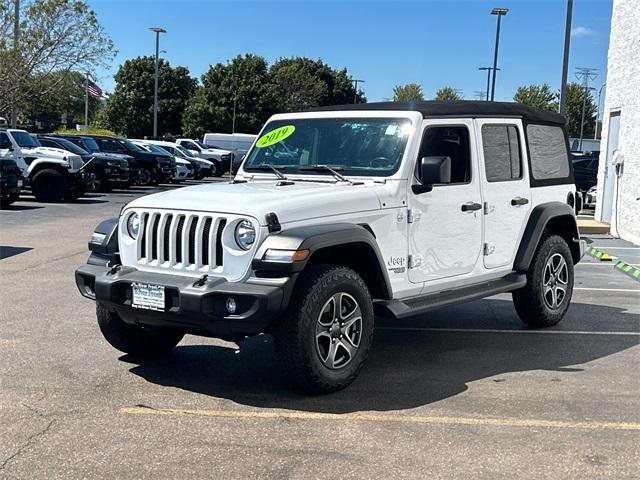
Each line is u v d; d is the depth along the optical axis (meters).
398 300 5.54
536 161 7.05
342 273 4.96
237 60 69.31
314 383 4.89
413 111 5.73
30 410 4.68
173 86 71.62
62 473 3.79
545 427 4.51
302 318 4.73
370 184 5.49
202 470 3.84
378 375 5.57
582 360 6.07
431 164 5.30
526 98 66.44
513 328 7.22
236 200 4.86
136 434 4.31
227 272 4.70
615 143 15.64
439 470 3.88
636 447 4.22
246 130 68.31
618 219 14.86
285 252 4.54
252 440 4.25
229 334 4.68
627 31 14.55
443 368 5.79
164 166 28.72
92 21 32.69
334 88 91.81
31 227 14.62
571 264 7.38
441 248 5.88
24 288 8.61
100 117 77.19
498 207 6.46
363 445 4.19
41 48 31.56
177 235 4.93
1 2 31.05
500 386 5.33
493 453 4.11
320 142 5.99
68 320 7.09
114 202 21.05
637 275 10.25
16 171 18.16
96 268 5.29
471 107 6.22
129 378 5.39
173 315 4.72
